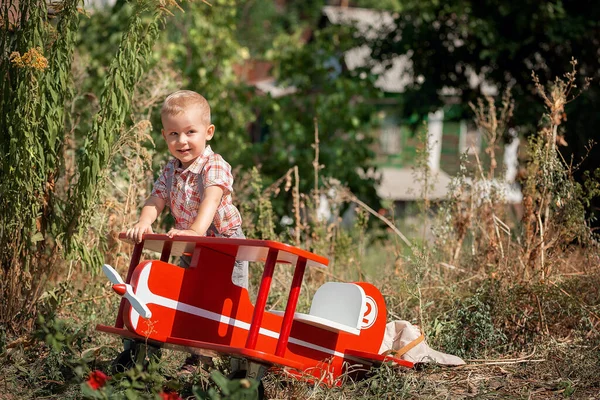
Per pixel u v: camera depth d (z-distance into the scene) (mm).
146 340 5234
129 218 8250
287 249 5098
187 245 5602
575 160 13195
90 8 15758
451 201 9055
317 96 14352
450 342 7059
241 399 4543
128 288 5074
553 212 8000
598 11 13969
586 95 13336
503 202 8977
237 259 5879
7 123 6582
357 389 5977
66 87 6957
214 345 5094
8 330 6781
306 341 5977
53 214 6910
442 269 8672
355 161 14562
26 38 6621
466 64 15383
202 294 5488
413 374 6238
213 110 14641
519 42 14438
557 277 7746
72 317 7387
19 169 6535
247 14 27438
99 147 6598
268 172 14070
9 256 6789
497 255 8273
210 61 15492
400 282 8227
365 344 6262
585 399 5898
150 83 10133
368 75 15477
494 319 7336
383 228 14164
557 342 6969
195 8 15234
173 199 6047
